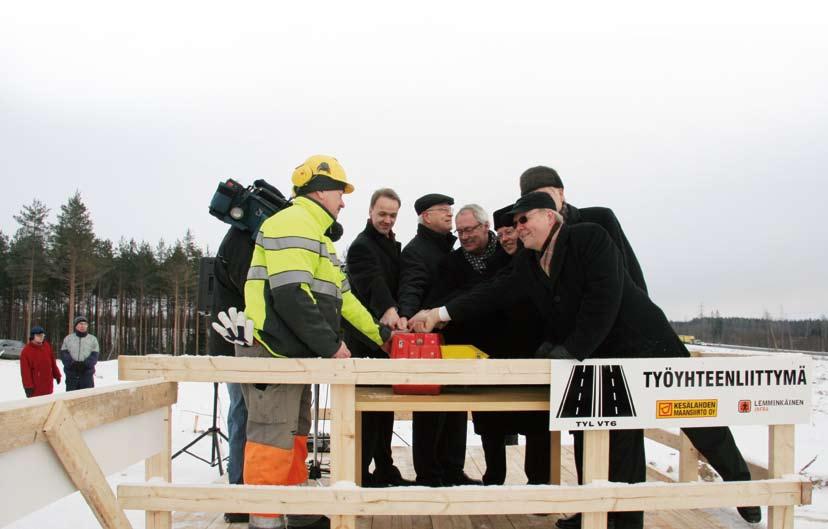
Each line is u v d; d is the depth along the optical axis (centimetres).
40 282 3812
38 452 180
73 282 3653
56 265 3709
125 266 4422
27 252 3734
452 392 299
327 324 262
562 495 256
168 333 4784
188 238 4684
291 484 275
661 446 696
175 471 584
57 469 189
